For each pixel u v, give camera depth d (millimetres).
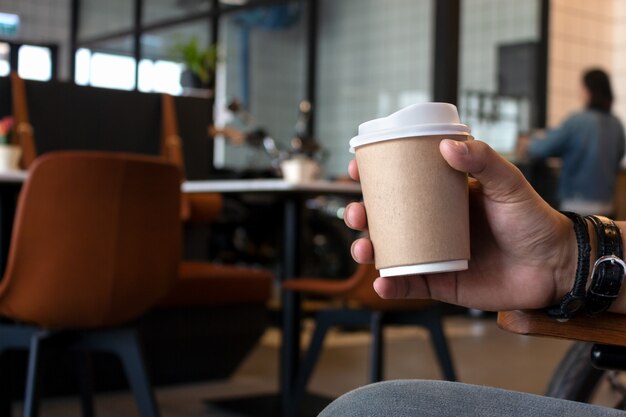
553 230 634
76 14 9234
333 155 7223
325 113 7289
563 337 665
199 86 4535
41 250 2059
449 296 667
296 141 3111
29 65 8477
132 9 8586
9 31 9312
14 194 2604
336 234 5969
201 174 3898
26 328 2246
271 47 7527
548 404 541
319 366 4227
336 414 542
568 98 7352
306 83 7320
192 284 3445
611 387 1201
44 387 3326
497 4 6844
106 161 2049
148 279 2156
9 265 2059
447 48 4398
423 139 567
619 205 6121
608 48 7746
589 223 643
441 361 2678
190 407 3297
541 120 7027
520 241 637
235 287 3561
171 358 3531
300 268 3121
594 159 5160
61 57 9336
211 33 7785
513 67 6895
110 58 8805
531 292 645
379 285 667
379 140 573
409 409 528
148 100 3838
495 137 6789
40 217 2047
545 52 7031
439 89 4418
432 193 570
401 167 571
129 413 3164
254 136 4086
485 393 551
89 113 3695
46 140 3586
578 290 631
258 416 3135
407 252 578
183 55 6488
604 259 623
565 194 5246
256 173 6113
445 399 541
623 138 5289
